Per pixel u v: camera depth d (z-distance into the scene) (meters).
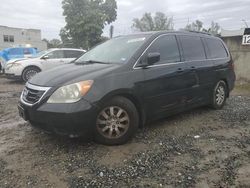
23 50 18.42
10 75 13.27
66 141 4.63
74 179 3.49
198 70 5.88
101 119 4.30
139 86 4.63
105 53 5.34
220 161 4.00
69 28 38.97
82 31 37.91
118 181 3.45
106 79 4.30
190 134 5.07
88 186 3.35
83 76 4.26
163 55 5.22
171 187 3.33
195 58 5.95
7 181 3.46
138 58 4.78
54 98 4.06
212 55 6.57
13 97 9.24
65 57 13.92
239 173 3.67
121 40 5.57
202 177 3.55
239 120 6.02
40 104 4.11
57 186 3.35
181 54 5.60
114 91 4.30
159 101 5.02
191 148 4.43
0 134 5.15
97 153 4.19
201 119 6.00
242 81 11.68
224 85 6.96
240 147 4.52
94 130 4.25
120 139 4.46
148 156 4.11
